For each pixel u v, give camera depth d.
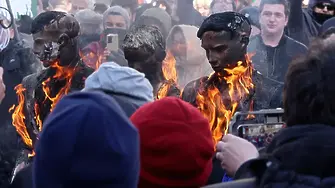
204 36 3.45
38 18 4.01
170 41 4.79
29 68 5.13
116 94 2.74
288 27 4.96
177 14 5.99
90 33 5.70
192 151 2.03
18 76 5.08
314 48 1.95
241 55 3.45
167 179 2.04
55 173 1.67
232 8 5.95
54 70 4.10
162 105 2.07
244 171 2.02
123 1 6.29
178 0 6.00
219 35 3.40
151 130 2.03
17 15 6.47
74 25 4.04
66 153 1.66
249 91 3.46
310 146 1.82
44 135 1.68
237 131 2.43
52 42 4.01
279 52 4.80
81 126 1.67
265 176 1.87
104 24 5.71
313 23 4.98
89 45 5.59
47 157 1.67
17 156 4.17
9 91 5.00
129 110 2.65
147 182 2.05
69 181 1.67
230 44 3.41
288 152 1.85
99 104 1.71
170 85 3.81
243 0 5.98
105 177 1.68
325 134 1.83
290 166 1.84
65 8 6.44
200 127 2.07
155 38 3.80
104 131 1.68
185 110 2.07
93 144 1.67
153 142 2.03
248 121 2.62
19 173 2.84
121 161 1.69
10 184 2.97
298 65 1.91
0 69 4.18
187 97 3.62
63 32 4.02
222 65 3.45
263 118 2.56
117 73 2.75
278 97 3.47
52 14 4.02
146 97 2.79
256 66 4.80
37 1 6.47
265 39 4.83
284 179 1.83
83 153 1.67
